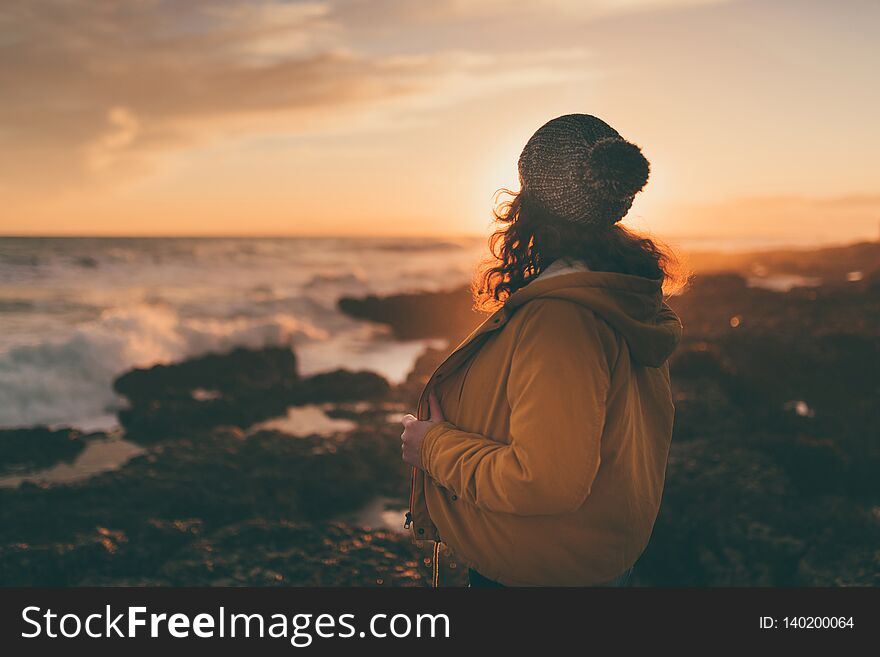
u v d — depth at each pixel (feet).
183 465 20.79
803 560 14.93
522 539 4.68
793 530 16.49
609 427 4.59
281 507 19.72
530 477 4.21
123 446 27.96
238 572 14.48
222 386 40.68
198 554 15.25
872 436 23.97
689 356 33.50
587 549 4.65
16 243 182.80
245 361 44.24
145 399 37.29
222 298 83.51
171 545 16.01
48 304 76.54
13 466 24.40
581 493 4.26
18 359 37.78
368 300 75.00
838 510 16.92
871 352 37.45
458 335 59.77
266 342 52.03
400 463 23.39
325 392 36.42
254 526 16.31
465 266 173.68
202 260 130.21
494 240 5.29
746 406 32.12
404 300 75.25
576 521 4.61
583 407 4.25
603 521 4.64
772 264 147.23
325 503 20.74
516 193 5.22
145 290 95.55
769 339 40.04
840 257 152.76
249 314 69.97
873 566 14.03
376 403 36.04
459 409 5.12
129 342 42.09
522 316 4.63
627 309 4.55
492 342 4.90
